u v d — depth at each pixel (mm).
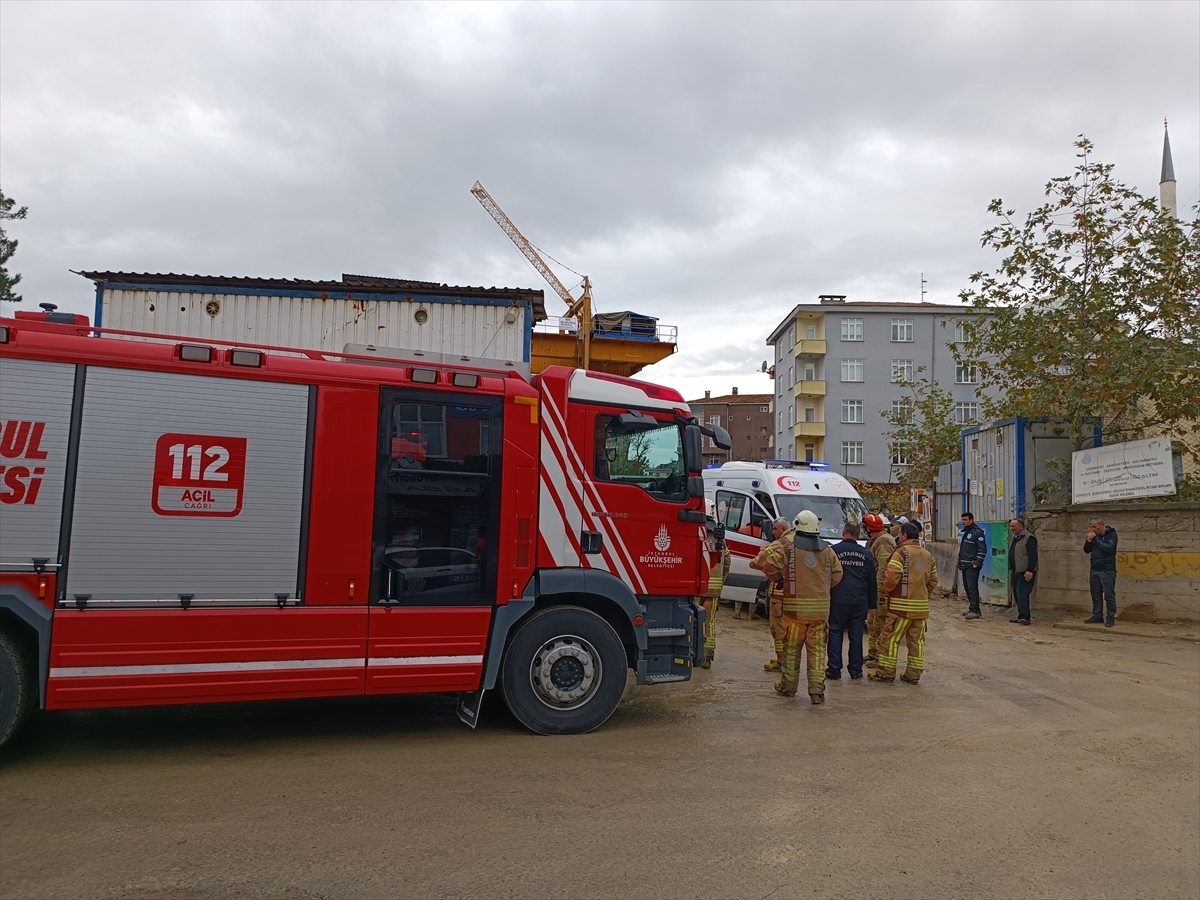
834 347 51375
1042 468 15617
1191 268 15047
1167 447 13344
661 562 6914
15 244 24906
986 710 7824
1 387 5129
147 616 5324
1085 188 15781
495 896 3736
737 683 8781
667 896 3809
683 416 7145
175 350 5504
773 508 13758
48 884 3680
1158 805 5305
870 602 9492
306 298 13633
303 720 6703
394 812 4688
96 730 6207
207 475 5520
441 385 6207
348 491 5875
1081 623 13484
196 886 3709
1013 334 16266
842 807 5051
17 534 5109
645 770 5613
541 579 6406
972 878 4137
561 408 6637
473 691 6301
